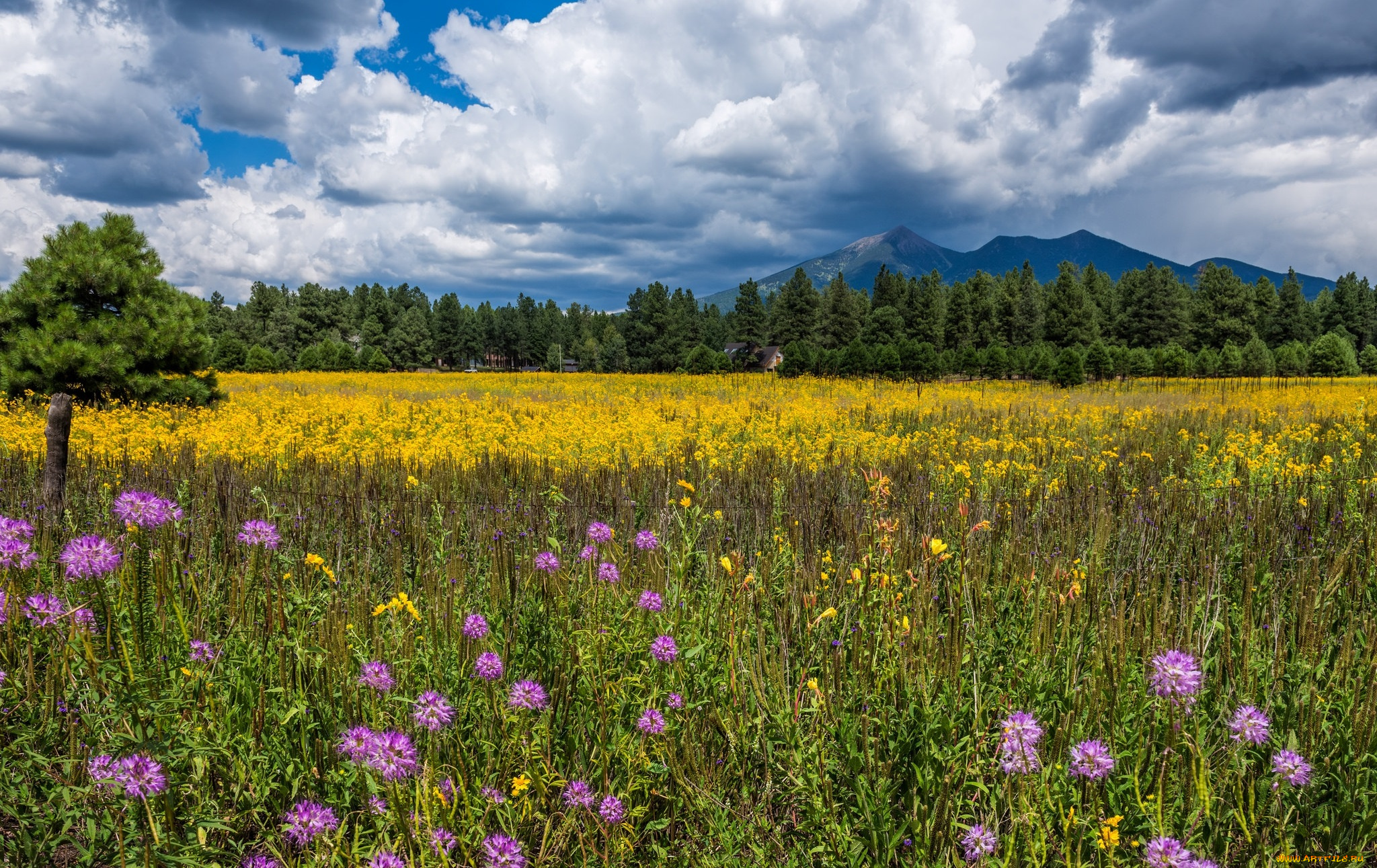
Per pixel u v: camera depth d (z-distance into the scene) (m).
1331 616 3.70
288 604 3.17
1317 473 7.37
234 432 11.28
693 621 3.20
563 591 3.22
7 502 5.59
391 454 9.48
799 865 2.32
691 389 28.98
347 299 122.94
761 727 2.68
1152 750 2.35
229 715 2.39
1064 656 3.10
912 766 2.42
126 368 16.73
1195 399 22.97
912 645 2.98
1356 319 88.31
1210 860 2.11
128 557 2.73
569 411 17.03
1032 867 2.10
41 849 2.12
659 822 2.38
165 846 2.00
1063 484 7.73
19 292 16.58
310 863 2.01
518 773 2.44
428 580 3.66
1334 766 2.38
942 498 6.83
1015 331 86.19
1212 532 5.30
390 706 2.48
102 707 2.34
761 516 5.71
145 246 17.69
